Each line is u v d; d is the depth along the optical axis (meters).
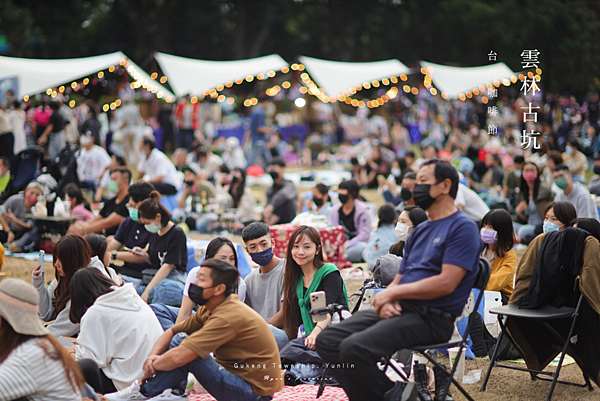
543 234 4.48
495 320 5.07
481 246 3.36
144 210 5.65
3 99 13.73
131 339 3.92
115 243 6.44
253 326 3.63
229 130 21.98
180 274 5.80
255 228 4.69
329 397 4.00
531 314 4.20
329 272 4.48
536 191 8.73
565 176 8.09
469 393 4.34
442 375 3.84
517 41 30.61
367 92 28.53
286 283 4.55
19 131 13.82
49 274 7.46
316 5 38.72
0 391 2.79
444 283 3.22
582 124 18.08
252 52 39.94
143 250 6.14
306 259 4.43
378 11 38.84
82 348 3.88
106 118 18.91
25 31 30.55
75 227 8.09
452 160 13.99
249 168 17.55
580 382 4.61
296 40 40.31
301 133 24.41
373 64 18.30
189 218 10.52
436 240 3.36
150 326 4.02
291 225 8.15
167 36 38.94
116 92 18.88
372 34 39.06
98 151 11.77
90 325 3.89
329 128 26.09
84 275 4.18
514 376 4.70
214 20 39.56
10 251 8.61
